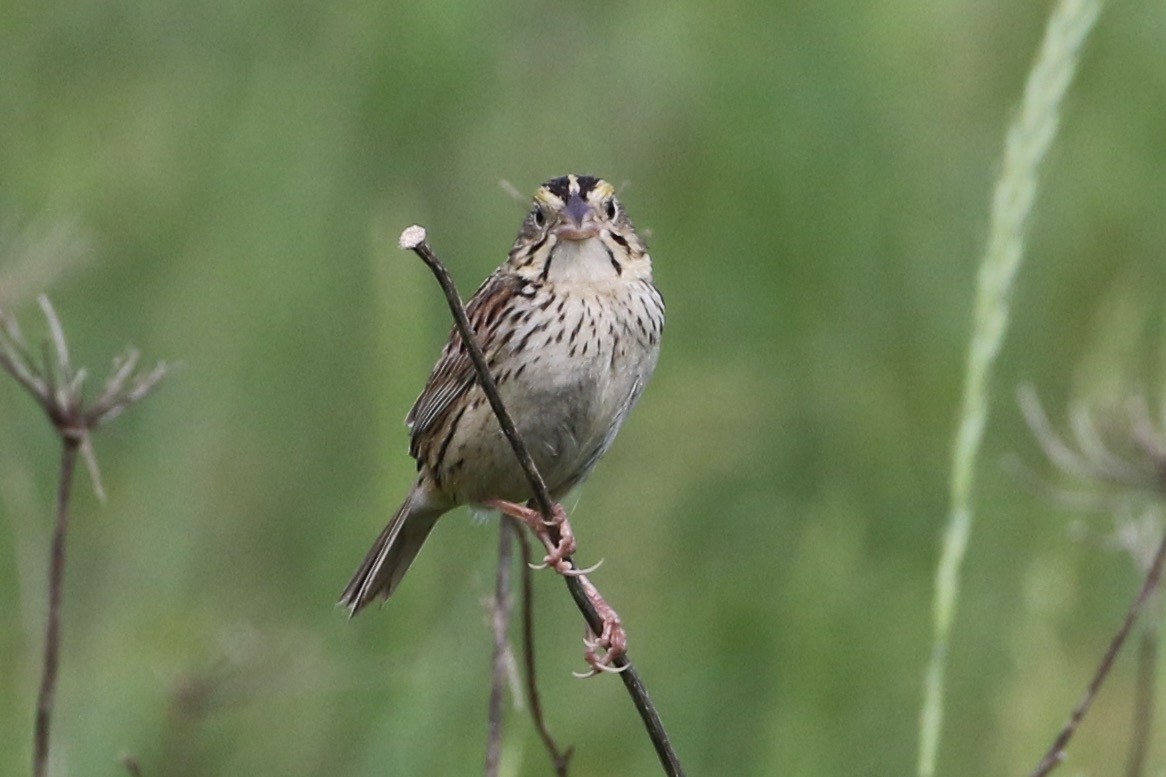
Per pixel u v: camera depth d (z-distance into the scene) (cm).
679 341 1417
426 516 984
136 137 1408
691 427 1349
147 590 1214
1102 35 1545
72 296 1322
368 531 1215
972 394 737
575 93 1451
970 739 1173
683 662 1216
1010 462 1334
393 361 1030
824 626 1107
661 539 1298
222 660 1039
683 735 1188
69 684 1109
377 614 1063
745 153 1433
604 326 935
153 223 1382
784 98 1435
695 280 1428
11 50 1443
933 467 1335
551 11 1470
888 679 1194
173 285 1346
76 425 716
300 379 1311
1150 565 832
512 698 1044
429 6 1375
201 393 1302
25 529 1122
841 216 1424
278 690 1055
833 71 1438
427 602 1040
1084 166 1492
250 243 1345
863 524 1248
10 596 1164
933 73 1475
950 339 1388
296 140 1377
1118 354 1081
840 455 1346
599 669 841
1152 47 1532
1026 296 1433
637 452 1349
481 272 1338
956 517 735
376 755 1009
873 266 1422
